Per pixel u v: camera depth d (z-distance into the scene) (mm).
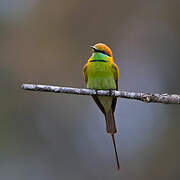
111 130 8078
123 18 12664
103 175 11742
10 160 11453
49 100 11984
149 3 12727
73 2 12586
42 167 11617
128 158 11945
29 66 12156
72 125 12000
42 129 11836
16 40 12383
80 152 11867
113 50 12508
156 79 12508
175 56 12547
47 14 12570
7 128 11555
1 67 12070
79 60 12344
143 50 12656
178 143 11648
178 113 11953
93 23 12602
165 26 12656
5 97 11789
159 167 11492
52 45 12383
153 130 12094
